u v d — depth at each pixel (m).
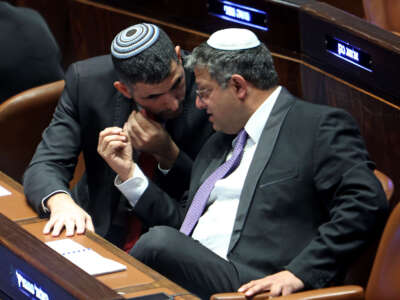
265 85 6.77
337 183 6.35
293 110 6.75
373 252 6.52
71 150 7.91
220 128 6.97
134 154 7.77
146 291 5.46
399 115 7.48
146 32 7.13
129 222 7.86
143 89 7.14
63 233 6.52
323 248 6.14
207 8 9.38
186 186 7.81
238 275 6.43
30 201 7.09
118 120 7.92
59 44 11.63
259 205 6.61
